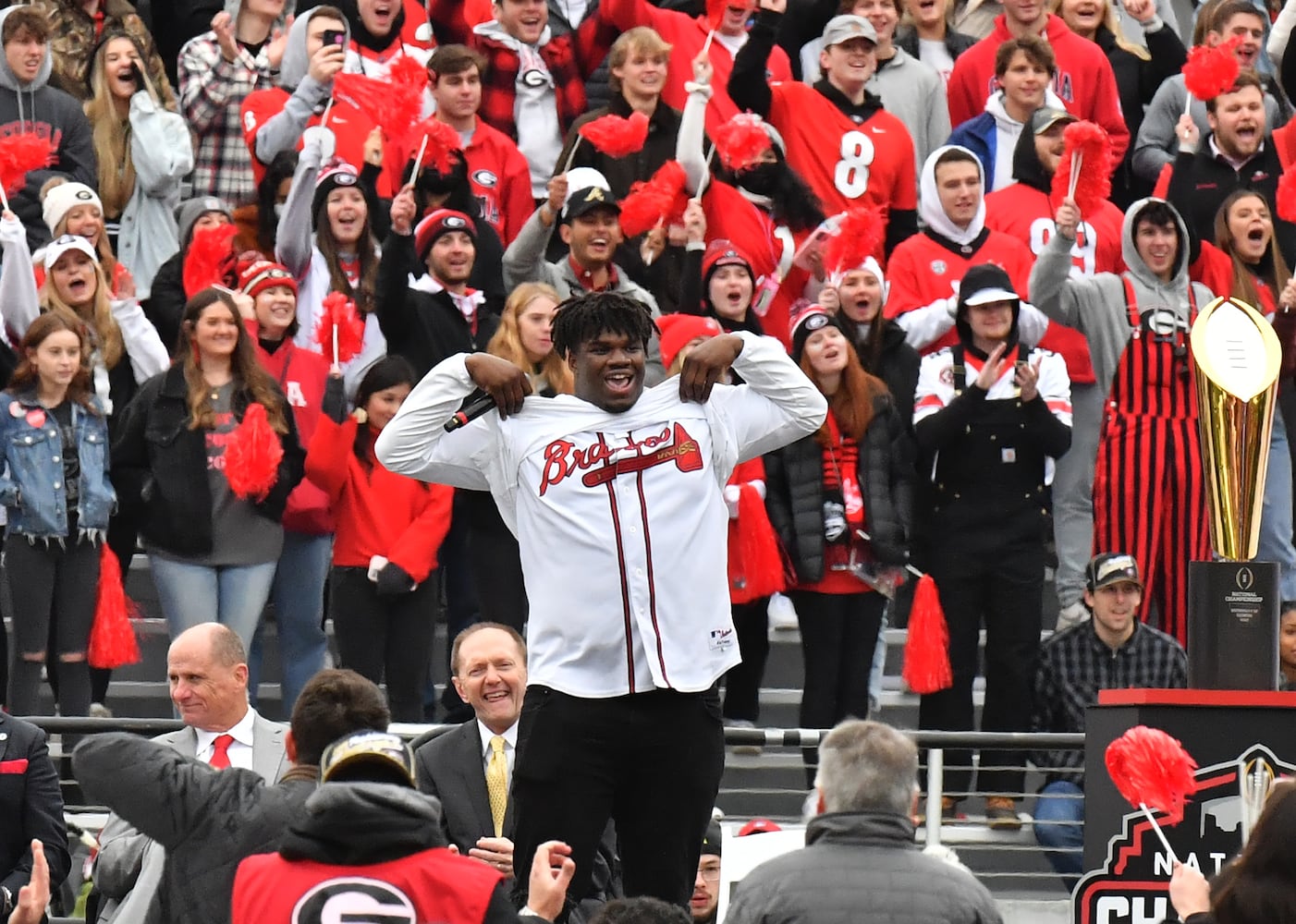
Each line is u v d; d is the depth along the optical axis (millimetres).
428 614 31438
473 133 37906
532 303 31703
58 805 24344
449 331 33500
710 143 37562
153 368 33594
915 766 18141
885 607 32531
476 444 19281
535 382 31797
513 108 40312
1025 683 32156
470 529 31062
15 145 32219
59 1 40312
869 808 17750
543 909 17141
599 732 18609
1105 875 20000
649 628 18578
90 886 28125
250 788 18469
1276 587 20125
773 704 34688
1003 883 31203
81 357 31031
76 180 37969
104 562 30984
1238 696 19781
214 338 30938
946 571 32344
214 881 18188
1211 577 20172
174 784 18344
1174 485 33812
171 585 30797
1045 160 37688
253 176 39406
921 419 32531
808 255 36438
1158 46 44281
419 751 23953
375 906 15914
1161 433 33812
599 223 34375
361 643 31328
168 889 18391
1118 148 42562
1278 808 15836
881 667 33750
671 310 35812
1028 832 31000
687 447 18984
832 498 31672
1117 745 18844
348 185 34156
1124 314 34781
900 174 38750
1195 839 19797
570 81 40469
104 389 32094
